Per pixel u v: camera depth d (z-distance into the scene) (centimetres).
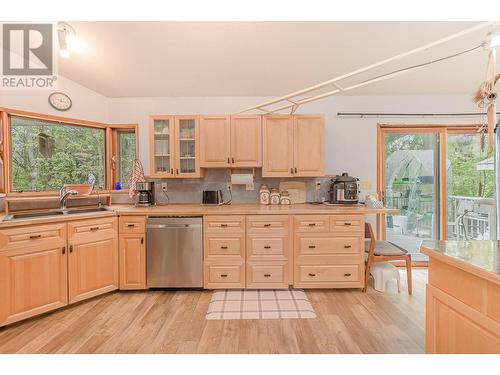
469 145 352
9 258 204
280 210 271
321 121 310
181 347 183
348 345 185
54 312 230
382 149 347
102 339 192
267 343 187
